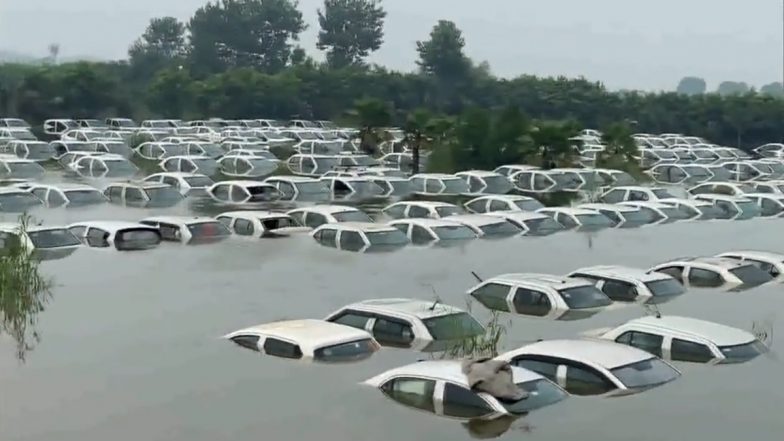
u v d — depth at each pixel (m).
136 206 45.62
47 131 96.12
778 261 29.30
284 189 50.19
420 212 41.75
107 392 17.14
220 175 61.97
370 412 15.78
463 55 119.50
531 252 33.88
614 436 14.66
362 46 149.38
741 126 103.25
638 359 17.34
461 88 117.00
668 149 80.94
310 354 18.83
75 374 18.20
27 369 18.59
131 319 22.78
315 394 16.69
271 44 146.62
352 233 34.25
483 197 45.00
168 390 17.16
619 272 25.95
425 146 65.94
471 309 23.83
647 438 14.62
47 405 16.47
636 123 106.44
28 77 105.12
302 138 85.75
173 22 153.75
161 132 85.50
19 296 24.78
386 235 34.38
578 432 14.80
